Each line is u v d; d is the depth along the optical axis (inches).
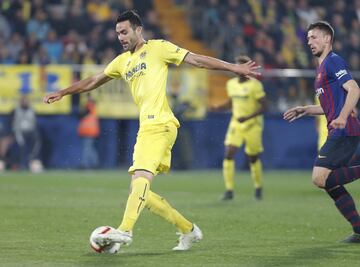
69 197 1920.5
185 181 2518.5
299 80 3036.4
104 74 1119.6
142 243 1175.6
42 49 2997.0
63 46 3070.9
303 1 3548.2
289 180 2613.2
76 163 2923.2
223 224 1418.6
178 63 1074.7
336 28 3479.3
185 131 2938.0
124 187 2235.5
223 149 2979.8
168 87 2910.9
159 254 1069.1
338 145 1168.8
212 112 2955.2
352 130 1168.8
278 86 3024.1
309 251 1107.3
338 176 1170.0
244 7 3427.7
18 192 2033.7
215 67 1064.8
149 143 1053.2
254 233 1301.7
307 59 3371.1
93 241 1013.8
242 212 1633.9
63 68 2856.8
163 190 2192.4
